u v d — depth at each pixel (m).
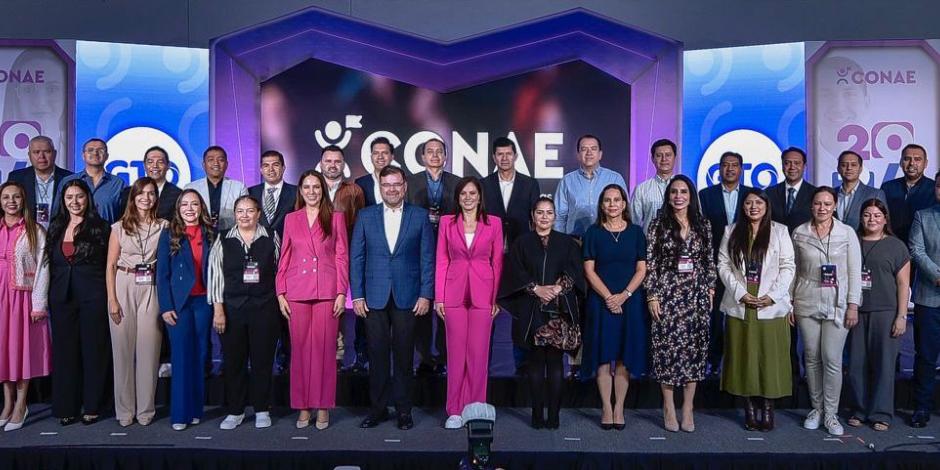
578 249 4.61
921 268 4.66
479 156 7.11
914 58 6.58
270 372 4.63
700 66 6.86
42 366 4.71
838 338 4.50
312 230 4.56
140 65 6.81
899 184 5.54
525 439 4.36
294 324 4.53
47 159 5.60
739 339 4.53
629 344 4.52
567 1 7.02
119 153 6.79
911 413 4.90
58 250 4.62
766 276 4.49
